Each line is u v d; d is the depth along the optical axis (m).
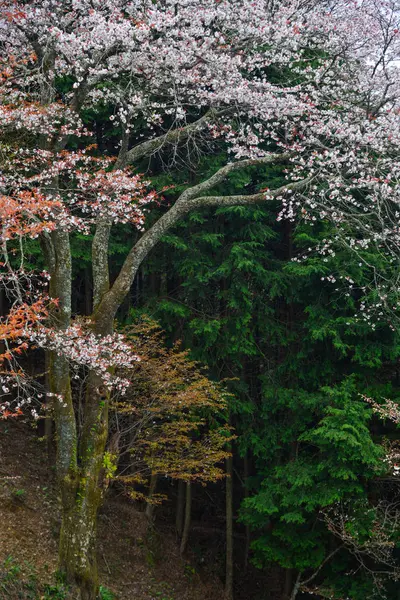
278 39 9.30
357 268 12.55
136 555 12.95
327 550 13.10
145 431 11.55
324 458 12.24
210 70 9.34
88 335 8.27
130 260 8.75
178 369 12.16
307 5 10.45
